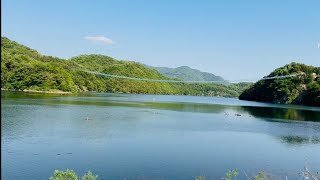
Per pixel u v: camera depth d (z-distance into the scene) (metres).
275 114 86.94
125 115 66.00
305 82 159.50
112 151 32.00
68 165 26.58
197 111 89.94
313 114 90.75
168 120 61.69
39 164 26.52
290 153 35.31
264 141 42.34
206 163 29.09
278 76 169.25
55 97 110.62
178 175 25.12
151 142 37.56
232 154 33.34
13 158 27.92
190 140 40.28
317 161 31.97
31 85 136.62
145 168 26.62
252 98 190.75
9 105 70.44
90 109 74.06
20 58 146.12
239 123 62.25
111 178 23.75
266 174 26.22
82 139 37.19
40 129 42.19
